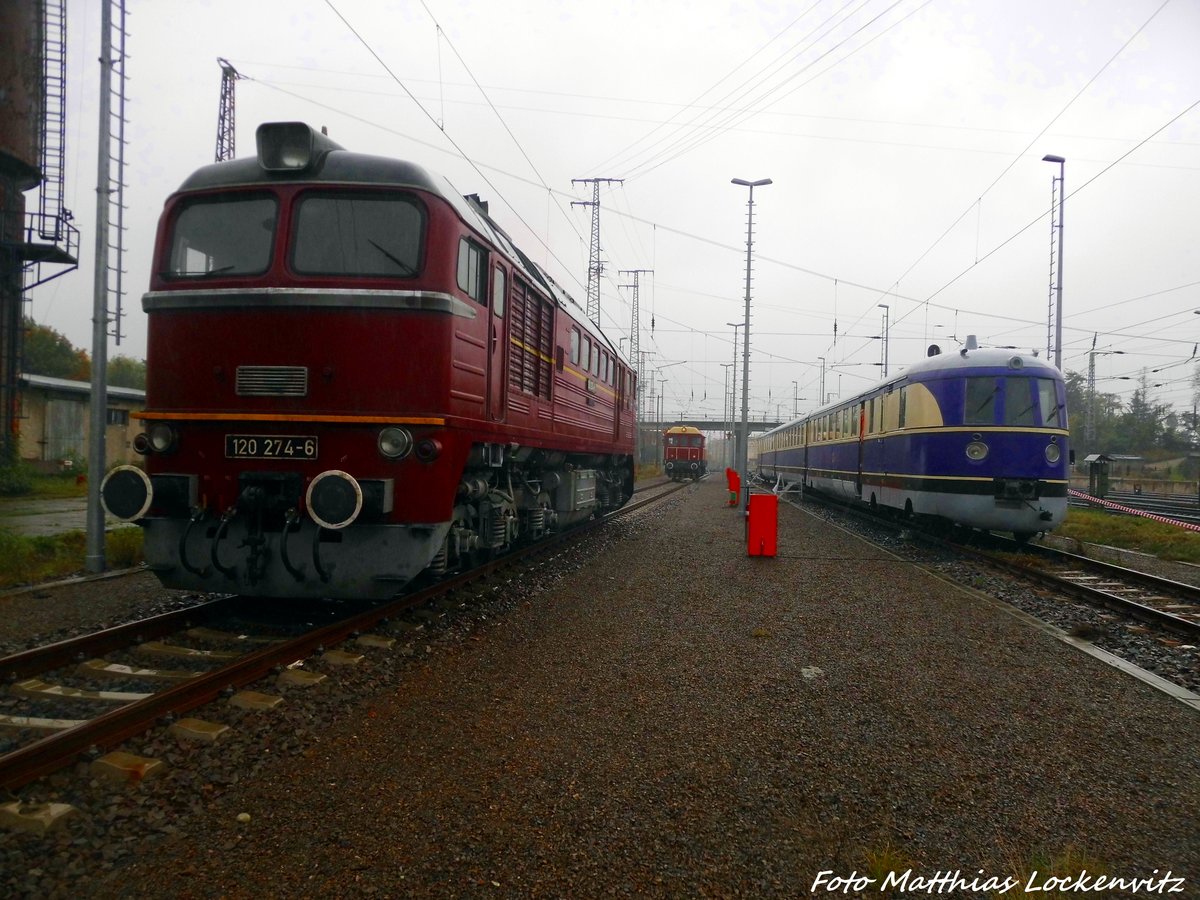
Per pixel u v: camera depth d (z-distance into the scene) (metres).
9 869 3.12
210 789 3.85
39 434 27.30
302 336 6.19
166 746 4.25
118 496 6.05
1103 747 4.73
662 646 6.81
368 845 3.40
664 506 23.86
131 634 6.20
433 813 3.71
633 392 19.56
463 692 5.45
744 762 4.39
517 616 7.86
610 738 4.70
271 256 6.36
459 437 6.68
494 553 10.84
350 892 3.06
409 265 6.36
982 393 13.23
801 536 16.28
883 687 5.77
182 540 6.21
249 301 6.19
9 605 7.80
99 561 9.60
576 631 7.30
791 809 3.87
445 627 7.12
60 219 20.50
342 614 7.40
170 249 6.58
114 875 3.13
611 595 9.08
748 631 7.41
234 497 6.21
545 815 3.73
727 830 3.65
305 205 6.43
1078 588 9.59
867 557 12.91
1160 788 4.19
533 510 11.07
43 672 5.52
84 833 3.42
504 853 3.38
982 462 13.06
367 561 6.20
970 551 13.09
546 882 3.19
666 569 11.16
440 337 6.34
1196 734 4.98
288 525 6.05
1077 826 3.77
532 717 5.01
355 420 6.08
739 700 5.41
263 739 4.46
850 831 3.68
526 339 9.25
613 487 18.05
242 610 7.48
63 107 20.78
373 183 6.40
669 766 4.32
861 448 19.09
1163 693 5.81
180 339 6.34
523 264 9.59
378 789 3.94
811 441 28.20
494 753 4.43
